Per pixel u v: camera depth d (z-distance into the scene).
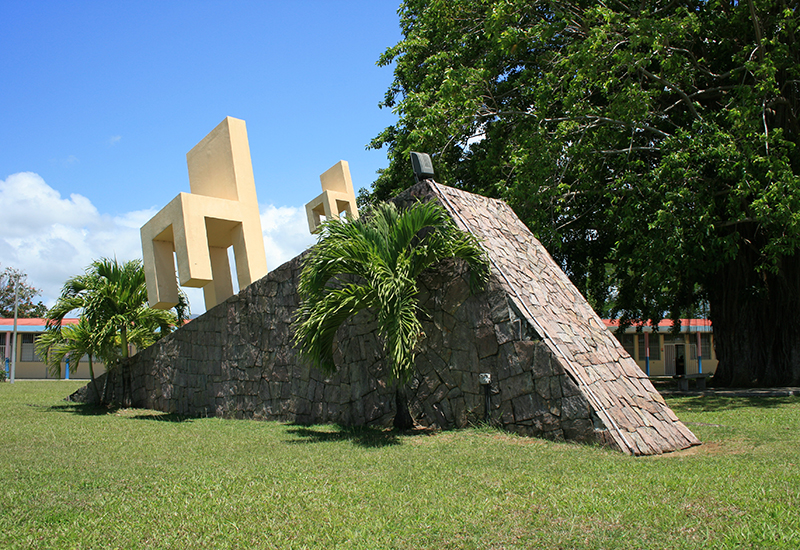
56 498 5.54
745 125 13.54
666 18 14.20
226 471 6.70
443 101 16.47
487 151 18.56
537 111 16.09
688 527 4.36
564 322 9.41
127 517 4.93
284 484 5.98
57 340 15.46
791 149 13.91
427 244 9.41
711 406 12.67
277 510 5.07
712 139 13.71
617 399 8.28
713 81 17.09
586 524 4.49
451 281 9.73
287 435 9.92
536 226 15.13
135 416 13.83
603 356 9.19
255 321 12.99
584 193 16.45
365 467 6.79
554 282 10.59
